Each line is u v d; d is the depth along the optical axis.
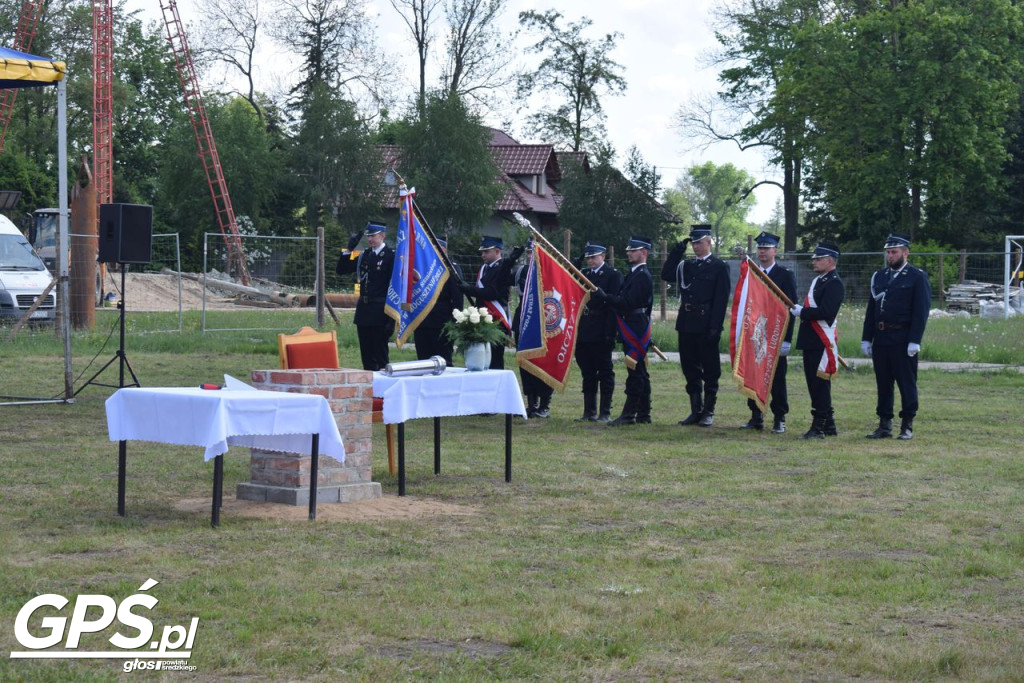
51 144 56.00
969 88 46.25
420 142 54.06
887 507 8.91
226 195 51.00
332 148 54.84
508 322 14.48
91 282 24.94
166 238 53.25
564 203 51.12
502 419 14.09
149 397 7.84
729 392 17.48
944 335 24.53
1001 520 8.46
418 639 5.58
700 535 7.88
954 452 11.75
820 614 6.08
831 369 12.76
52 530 7.62
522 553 7.27
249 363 20.48
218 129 54.84
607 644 5.53
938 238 51.56
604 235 49.94
